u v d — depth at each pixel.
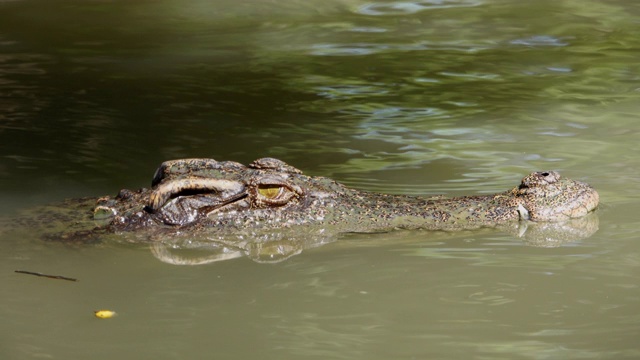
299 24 59.94
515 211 25.81
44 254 23.92
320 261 23.56
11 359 18.69
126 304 21.34
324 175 31.44
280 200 25.16
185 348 19.08
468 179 30.88
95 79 45.53
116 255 23.86
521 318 20.17
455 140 35.78
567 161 32.72
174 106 40.75
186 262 23.69
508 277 22.38
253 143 35.47
